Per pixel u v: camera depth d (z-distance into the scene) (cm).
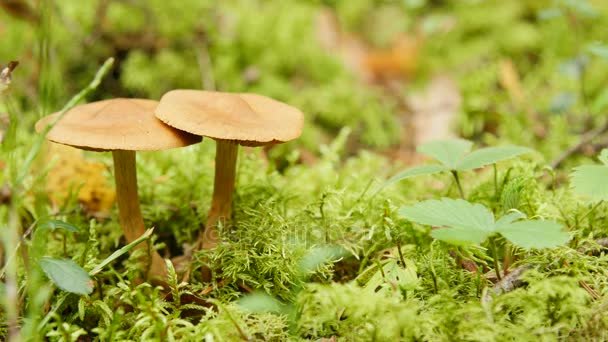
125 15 56
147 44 57
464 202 30
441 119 60
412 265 32
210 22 60
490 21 69
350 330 30
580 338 29
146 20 58
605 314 29
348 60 68
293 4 66
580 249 32
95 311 31
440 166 34
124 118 31
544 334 29
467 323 29
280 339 30
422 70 68
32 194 38
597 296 30
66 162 39
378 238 34
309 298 30
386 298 30
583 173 32
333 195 35
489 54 66
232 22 61
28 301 31
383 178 45
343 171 44
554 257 31
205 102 32
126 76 54
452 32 70
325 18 69
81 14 55
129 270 32
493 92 61
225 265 33
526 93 59
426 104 63
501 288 31
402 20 71
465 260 33
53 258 29
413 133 59
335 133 58
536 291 30
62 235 36
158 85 56
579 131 51
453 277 32
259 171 41
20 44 49
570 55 63
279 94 58
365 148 56
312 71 62
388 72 69
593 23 63
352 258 35
